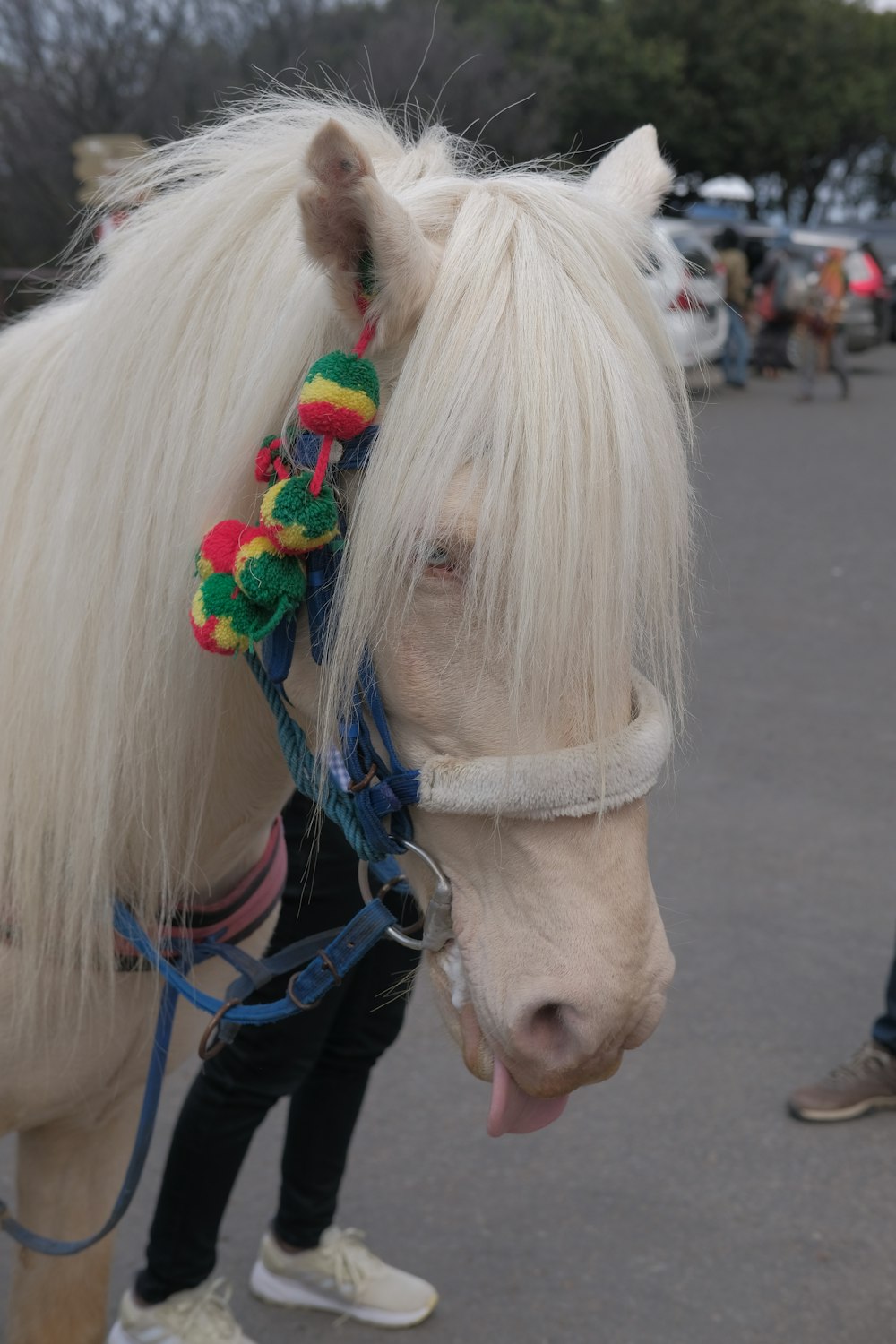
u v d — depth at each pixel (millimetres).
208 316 1188
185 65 14703
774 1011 3041
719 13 26391
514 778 1039
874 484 9039
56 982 1376
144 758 1277
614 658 1035
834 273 13211
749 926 3396
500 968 1095
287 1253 2195
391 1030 2090
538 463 977
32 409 1375
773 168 30125
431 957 1199
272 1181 2512
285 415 1145
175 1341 2016
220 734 1316
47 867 1351
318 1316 2188
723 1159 2561
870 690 5152
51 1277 1647
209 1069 1962
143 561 1224
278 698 1208
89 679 1271
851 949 3305
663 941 1115
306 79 1495
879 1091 2701
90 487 1245
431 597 1033
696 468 1360
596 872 1067
